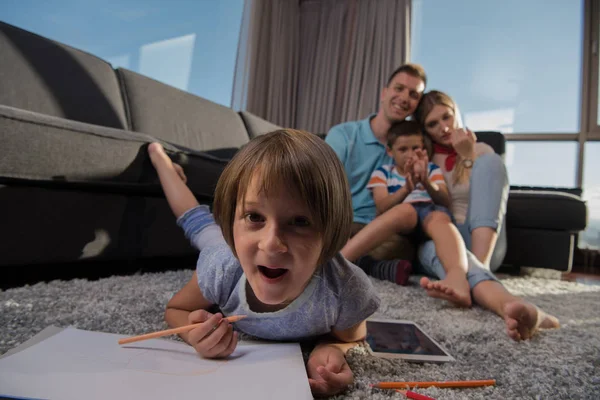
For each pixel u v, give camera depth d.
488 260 1.13
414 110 1.45
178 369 0.43
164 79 2.42
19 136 0.82
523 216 1.75
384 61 3.22
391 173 1.41
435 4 3.27
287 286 0.41
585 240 2.79
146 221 1.13
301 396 0.38
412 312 0.86
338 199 0.43
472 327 0.76
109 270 1.15
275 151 0.41
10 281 0.92
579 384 0.52
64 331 0.52
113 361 0.43
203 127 1.89
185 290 0.62
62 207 0.92
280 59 3.33
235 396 0.37
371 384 0.48
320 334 0.58
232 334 0.48
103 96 1.54
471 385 0.49
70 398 0.34
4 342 0.52
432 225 1.13
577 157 2.87
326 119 3.37
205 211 0.89
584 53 2.86
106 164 0.97
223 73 2.89
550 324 0.81
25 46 1.35
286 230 0.40
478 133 1.92
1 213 0.82
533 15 3.02
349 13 3.39
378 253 1.32
